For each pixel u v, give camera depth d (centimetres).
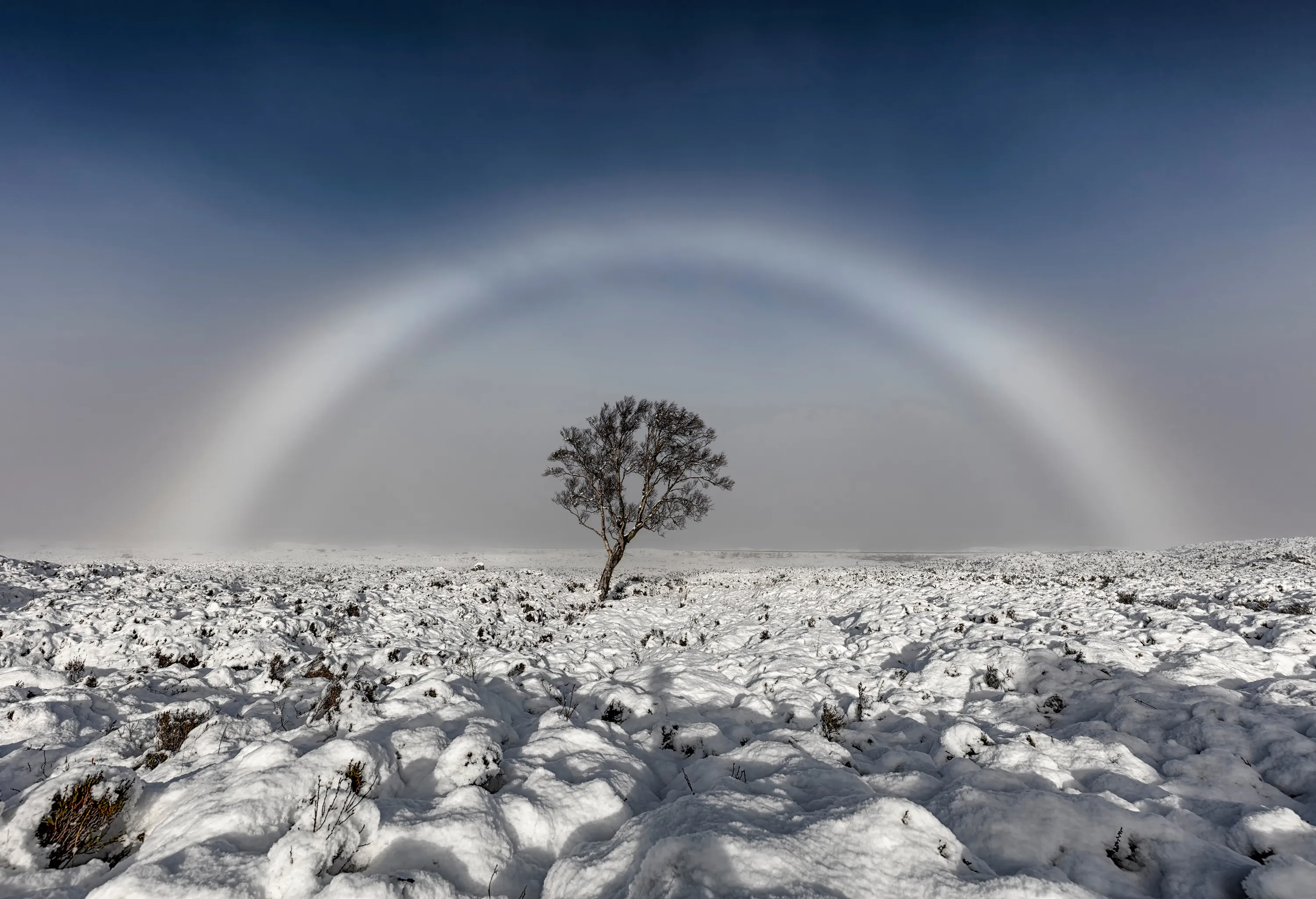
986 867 338
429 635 1297
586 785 454
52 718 627
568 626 1622
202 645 1005
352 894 306
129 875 315
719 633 1471
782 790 437
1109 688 720
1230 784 466
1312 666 772
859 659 1047
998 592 1608
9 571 1545
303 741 555
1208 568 2462
